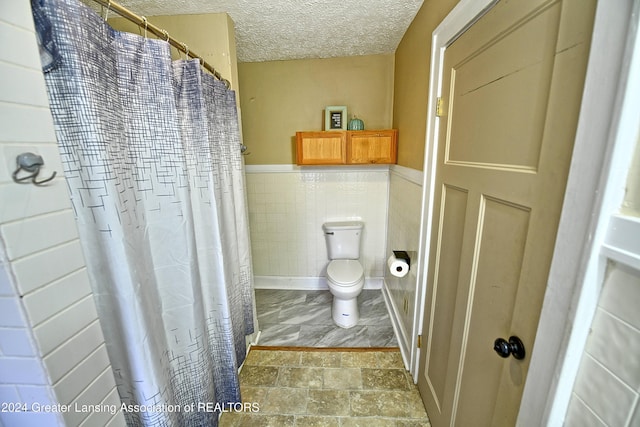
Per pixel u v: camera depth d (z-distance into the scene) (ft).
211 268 4.06
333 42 6.29
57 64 2.02
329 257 8.23
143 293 2.75
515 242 2.19
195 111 3.60
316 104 7.59
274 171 8.11
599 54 1.36
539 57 1.90
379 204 8.21
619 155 1.28
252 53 6.89
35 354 1.80
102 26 2.32
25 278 1.71
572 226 1.54
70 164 2.20
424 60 4.55
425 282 4.54
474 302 2.88
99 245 2.42
